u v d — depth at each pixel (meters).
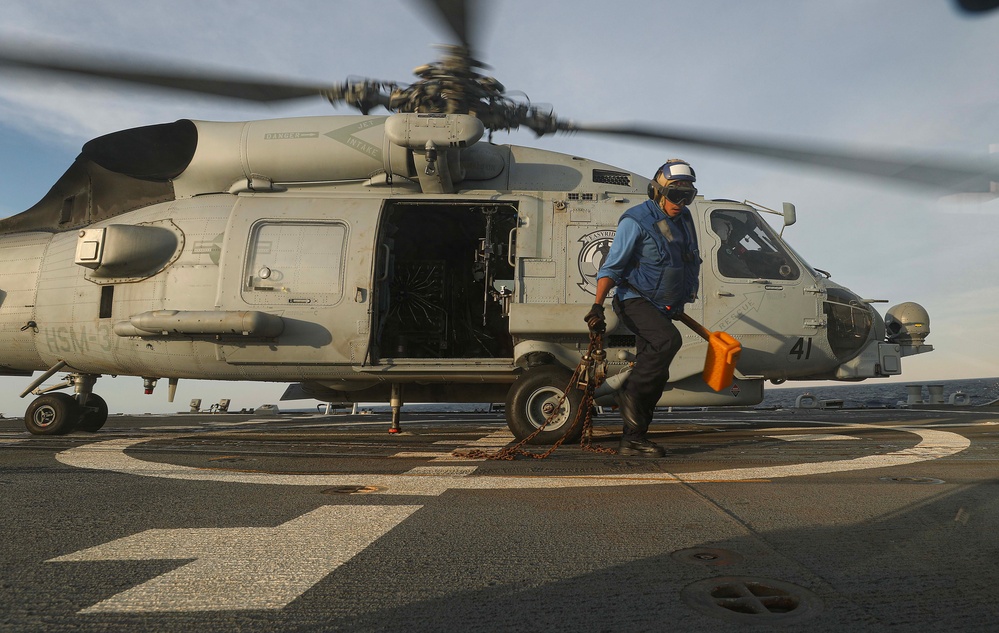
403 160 6.00
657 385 4.00
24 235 6.93
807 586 1.41
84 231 6.03
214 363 6.03
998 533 1.90
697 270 4.08
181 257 6.05
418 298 7.46
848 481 2.90
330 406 15.69
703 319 5.72
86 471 3.47
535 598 1.35
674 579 1.47
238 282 5.89
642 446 4.04
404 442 5.57
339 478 3.12
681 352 5.67
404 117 5.34
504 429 8.18
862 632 1.14
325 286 5.84
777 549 1.73
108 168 6.60
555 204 6.00
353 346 5.78
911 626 1.17
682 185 3.80
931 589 1.38
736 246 6.02
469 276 7.65
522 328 5.55
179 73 3.28
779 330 5.78
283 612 1.27
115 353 6.29
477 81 5.39
